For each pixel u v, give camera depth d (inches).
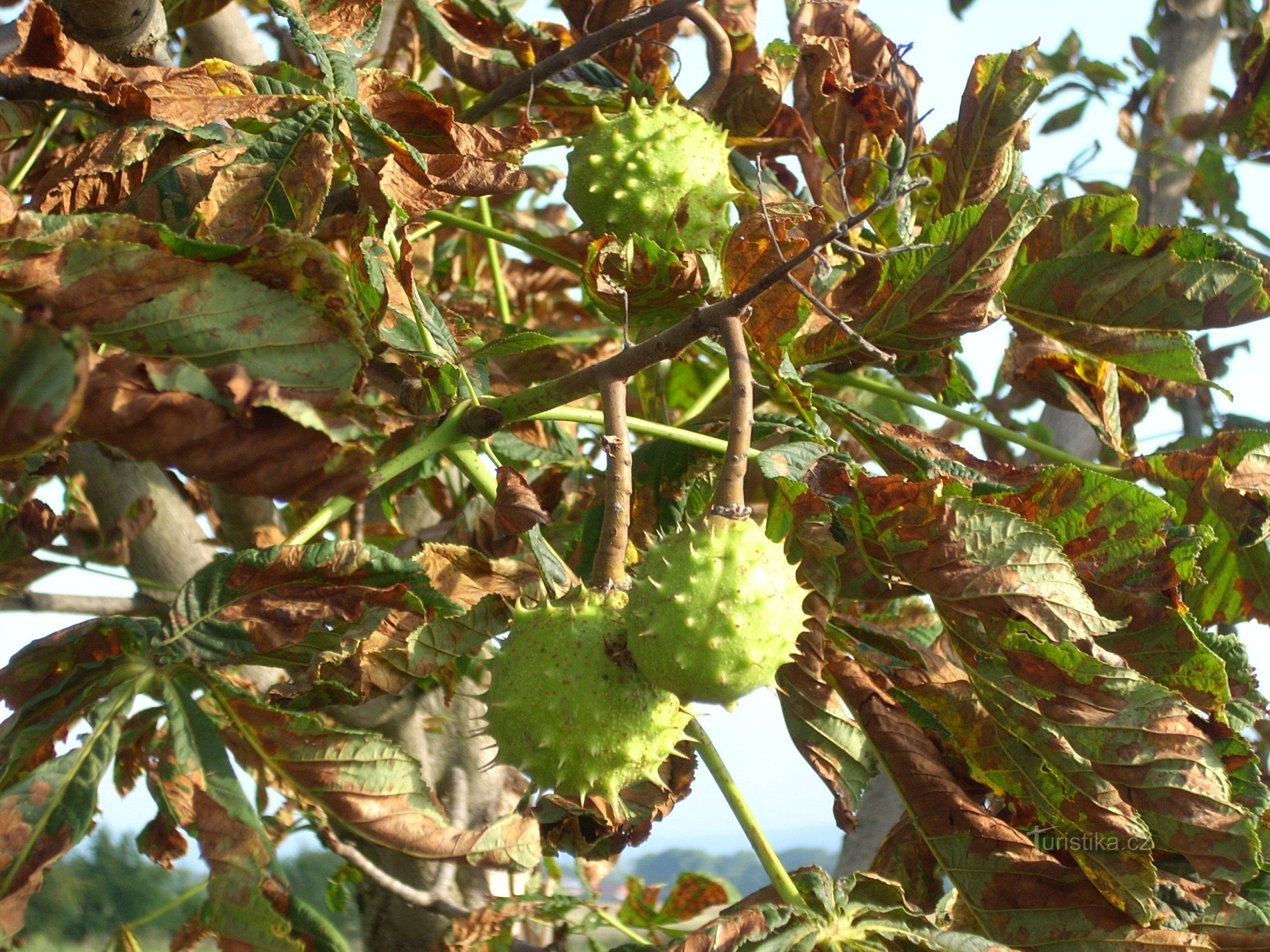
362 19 28.5
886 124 31.3
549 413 26.3
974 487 26.6
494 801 31.1
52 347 18.9
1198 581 25.9
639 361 23.6
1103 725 25.3
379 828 24.7
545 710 23.3
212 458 20.7
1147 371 29.6
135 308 21.4
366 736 24.9
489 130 28.4
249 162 26.4
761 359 28.2
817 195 32.6
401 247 25.7
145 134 25.9
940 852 27.3
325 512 25.9
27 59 25.7
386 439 25.1
